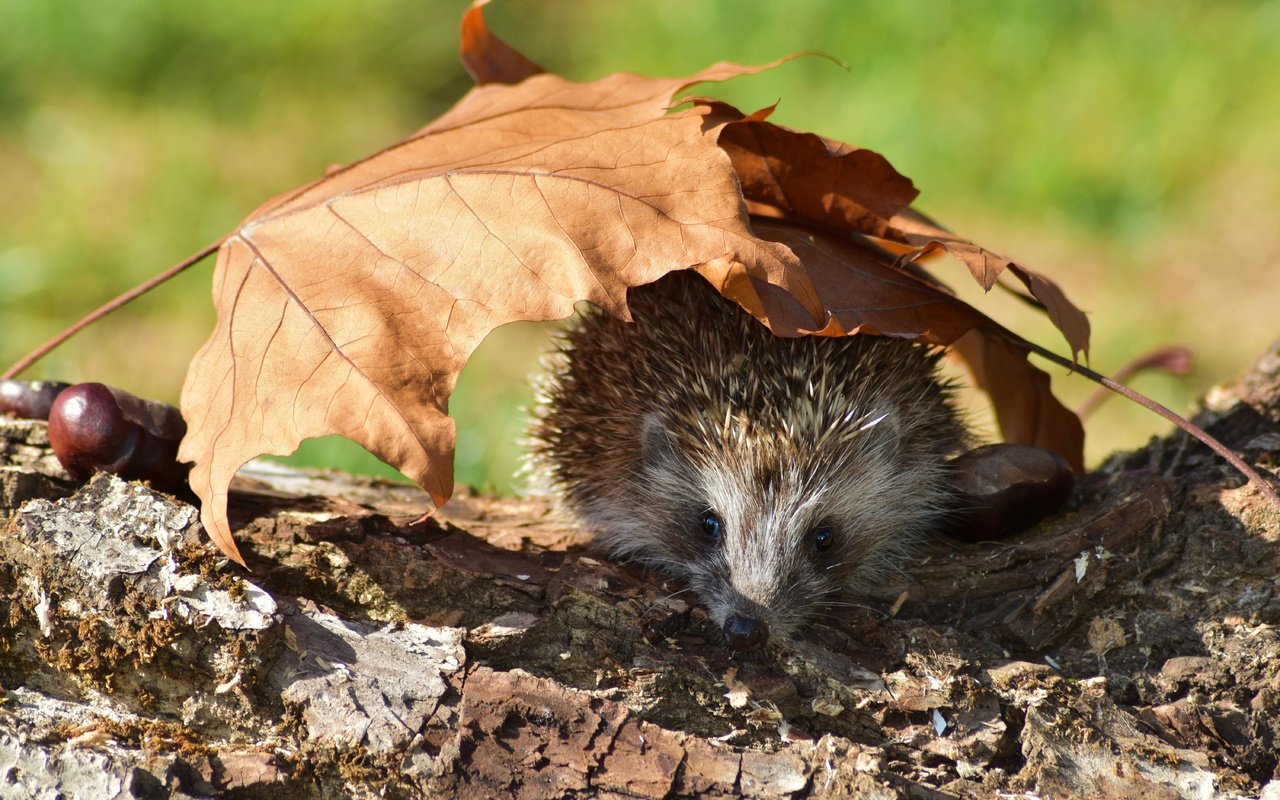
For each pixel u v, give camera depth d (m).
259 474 7.25
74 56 17.81
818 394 6.91
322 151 16.75
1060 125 17.41
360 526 5.68
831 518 6.81
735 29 19.19
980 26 18.64
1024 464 6.07
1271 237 15.69
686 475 7.09
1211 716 5.30
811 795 4.94
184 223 14.96
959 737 5.18
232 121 17.27
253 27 18.20
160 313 13.90
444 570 5.54
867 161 5.79
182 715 5.11
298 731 5.00
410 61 18.66
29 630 5.13
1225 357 13.77
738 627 5.52
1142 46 18.33
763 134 5.77
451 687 5.07
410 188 5.47
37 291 13.89
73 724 4.99
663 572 7.04
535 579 5.60
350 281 5.21
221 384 5.12
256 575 5.45
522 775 4.92
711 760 5.02
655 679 5.28
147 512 5.27
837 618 5.95
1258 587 5.61
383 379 4.89
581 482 7.41
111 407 5.43
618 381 7.34
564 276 5.02
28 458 5.80
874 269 5.87
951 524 6.53
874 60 18.58
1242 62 18.09
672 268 4.96
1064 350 13.84
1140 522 5.84
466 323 5.00
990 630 5.79
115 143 16.47
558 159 5.36
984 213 16.61
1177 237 15.92
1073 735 5.16
